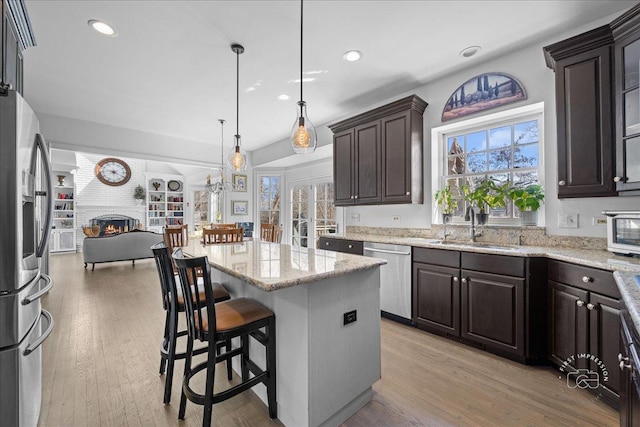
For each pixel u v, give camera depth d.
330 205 5.38
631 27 1.79
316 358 1.48
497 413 1.66
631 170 1.83
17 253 1.24
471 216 2.80
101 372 2.08
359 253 3.32
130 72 3.03
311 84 3.31
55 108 4.01
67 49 2.60
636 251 1.77
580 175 2.06
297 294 1.50
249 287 1.92
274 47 2.57
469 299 2.43
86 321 3.01
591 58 2.01
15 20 1.76
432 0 2.01
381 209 3.81
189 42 2.50
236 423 1.60
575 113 2.08
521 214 2.67
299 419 1.49
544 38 2.45
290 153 5.47
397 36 2.42
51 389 1.87
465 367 2.14
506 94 2.69
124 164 9.34
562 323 1.97
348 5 2.06
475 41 2.49
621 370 1.19
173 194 9.97
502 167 2.92
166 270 1.79
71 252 7.93
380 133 3.42
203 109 4.07
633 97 1.82
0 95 1.22
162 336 2.66
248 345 1.95
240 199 6.54
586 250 2.23
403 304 2.91
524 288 2.13
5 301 1.22
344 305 1.62
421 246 2.76
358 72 3.03
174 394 1.85
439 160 3.32
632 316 0.90
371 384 1.78
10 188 1.23
